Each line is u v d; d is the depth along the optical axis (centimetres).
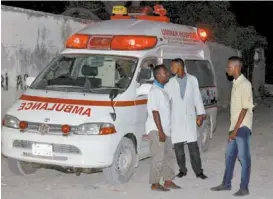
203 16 1856
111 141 682
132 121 732
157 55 810
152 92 679
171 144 708
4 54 905
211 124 984
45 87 773
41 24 996
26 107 720
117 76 769
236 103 673
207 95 959
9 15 912
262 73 2309
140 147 761
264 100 2067
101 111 693
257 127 1290
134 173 807
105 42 800
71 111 695
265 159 927
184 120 753
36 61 987
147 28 821
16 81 935
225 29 1928
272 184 752
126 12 926
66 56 816
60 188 702
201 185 741
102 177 774
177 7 1819
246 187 684
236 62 672
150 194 683
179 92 751
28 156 695
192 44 945
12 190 682
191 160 778
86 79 770
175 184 729
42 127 686
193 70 923
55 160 681
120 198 659
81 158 671
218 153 986
